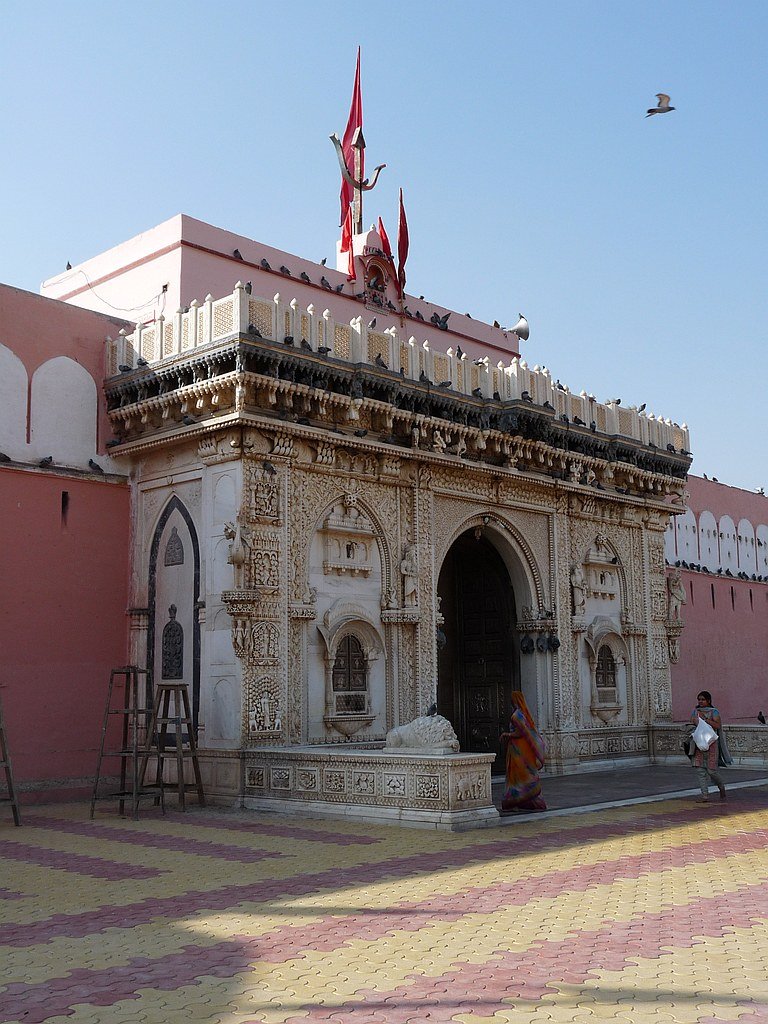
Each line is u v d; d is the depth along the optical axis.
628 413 22.09
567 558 20.33
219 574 14.67
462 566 21.05
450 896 7.64
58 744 15.16
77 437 16.16
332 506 15.84
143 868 9.16
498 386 18.64
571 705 19.81
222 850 10.13
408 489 17.11
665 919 6.82
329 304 20.81
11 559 15.05
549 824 11.88
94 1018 4.96
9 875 8.94
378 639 16.28
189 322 15.25
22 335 15.71
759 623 30.56
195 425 14.91
